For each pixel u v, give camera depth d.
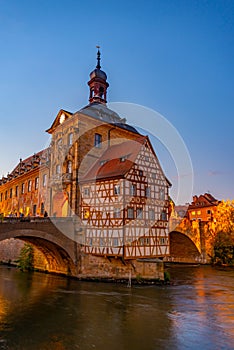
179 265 41.31
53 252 26.17
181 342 12.16
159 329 13.65
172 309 17.05
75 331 13.13
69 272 26.08
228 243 41.72
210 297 20.36
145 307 17.28
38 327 13.53
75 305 17.22
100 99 34.19
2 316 15.02
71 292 20.39
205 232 42.91
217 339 12.55
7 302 17.62
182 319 15.22
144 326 14.01
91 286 22.39
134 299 19.08
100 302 18.05
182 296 20.45
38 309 16.28
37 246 26.34
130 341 12.16
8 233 21.23
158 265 24.78
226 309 17.25
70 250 24.72
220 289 23.41
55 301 17.98
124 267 24.00
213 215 45.75
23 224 22.06
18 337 12.30
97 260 24.41
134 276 23.91
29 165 39.38
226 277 30.16
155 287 23.12
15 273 28.64
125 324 14.22
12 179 42.75
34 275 27.33
